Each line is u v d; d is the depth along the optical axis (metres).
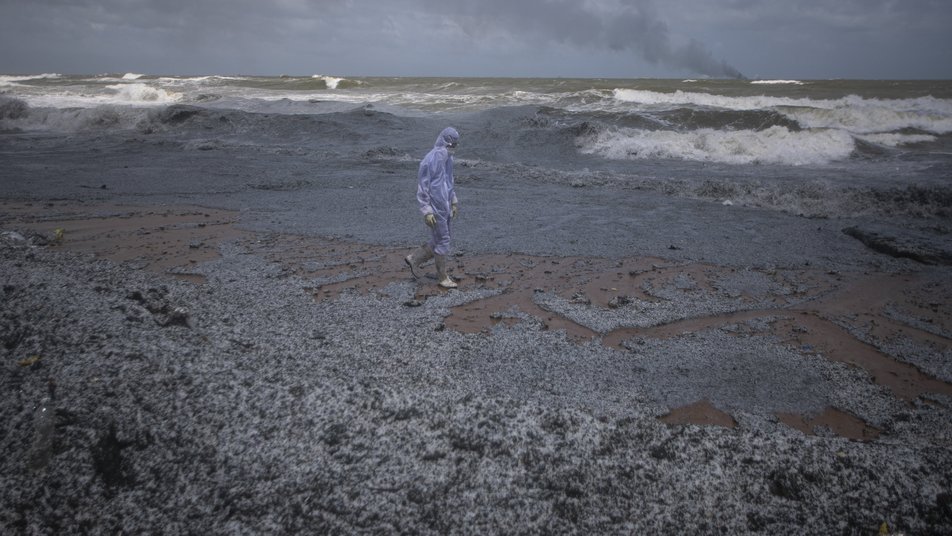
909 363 4.25
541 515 2.30
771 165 13.66
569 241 7.43
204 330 3.76
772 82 44.78
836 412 3.59
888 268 6.48
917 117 18.06
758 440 2.63
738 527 2.28
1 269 4.61
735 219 8.76
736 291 5.71
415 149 15.72
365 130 18.39
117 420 2.68
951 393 3.83
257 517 2.30
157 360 3.07
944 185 9.84
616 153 15.34
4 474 2.49
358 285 5.64
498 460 2.52
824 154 14.22
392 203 9.55
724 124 18.11
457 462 2.51
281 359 3.39
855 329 4.84
